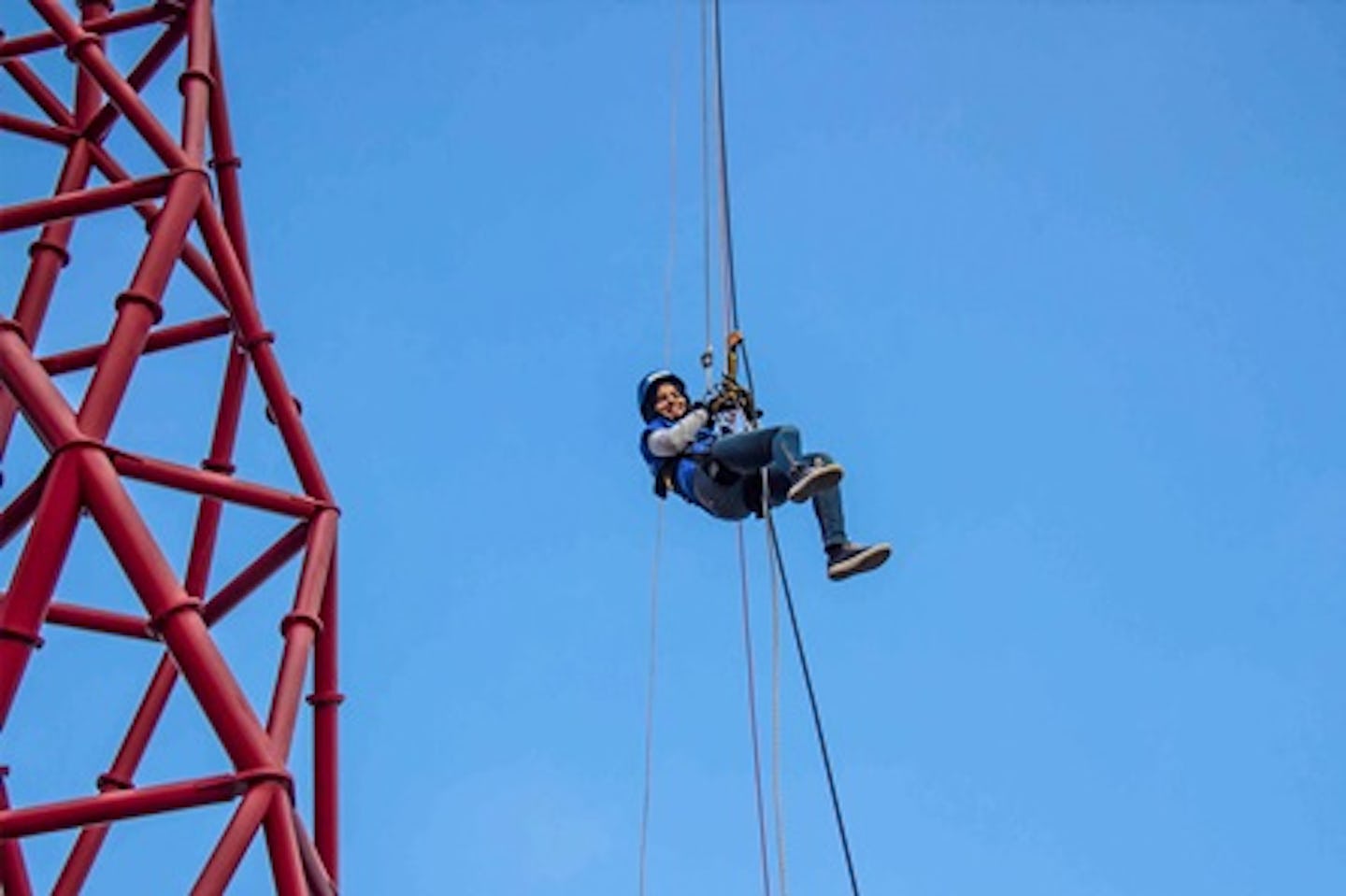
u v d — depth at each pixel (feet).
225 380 87.10
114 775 81.71
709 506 80.28
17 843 77.56
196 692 67.05
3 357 72.95
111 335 73.56
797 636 79.46
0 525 73.15
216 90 90.22
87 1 94.79
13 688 66.49
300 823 70.28
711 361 82.79
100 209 79.00
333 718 78.23
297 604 74.90
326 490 79.30
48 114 92.48
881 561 75.51
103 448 70.54
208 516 85.81
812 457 76.38
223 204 90.22
